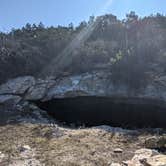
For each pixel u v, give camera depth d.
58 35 30.48
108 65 24.83
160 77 23.36
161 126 22.94
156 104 23.12
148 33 28.53
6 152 13.88
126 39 28.53
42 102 24.34
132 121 23.45
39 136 16.39
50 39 29.53
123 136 16.38
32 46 28.97
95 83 24.08
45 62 26.81
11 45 27.94
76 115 24.17
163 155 13.05
